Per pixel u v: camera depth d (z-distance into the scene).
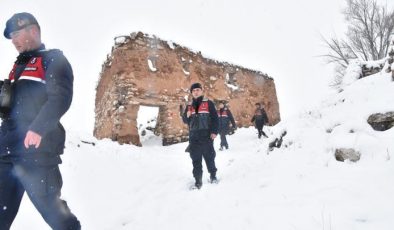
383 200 2.72
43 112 2.14
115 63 13.44
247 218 3.05
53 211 2.23
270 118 20.81
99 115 15.37
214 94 16.73
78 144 8.98
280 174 4.16
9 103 2.27
